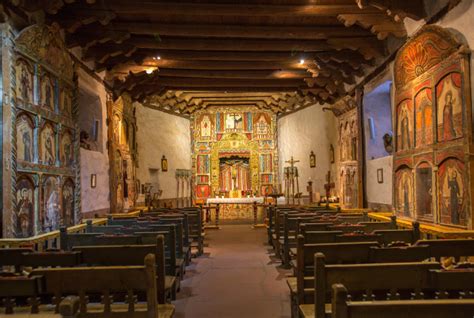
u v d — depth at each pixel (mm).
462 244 4059
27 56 6844
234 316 5148
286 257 7902
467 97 6164
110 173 11578
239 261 8711
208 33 9523
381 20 8289
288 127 19828
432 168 7238
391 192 9984
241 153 20688
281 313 5238
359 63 10695
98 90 11055
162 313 3531
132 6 8023
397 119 8836
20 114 6664
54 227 7777
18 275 3271
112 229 6488
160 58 11203
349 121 12961
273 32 9602
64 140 8508
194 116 20891
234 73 13078
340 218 7598
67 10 7973
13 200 6172
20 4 6594
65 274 2713
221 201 17453
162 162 18297
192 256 9273
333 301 1914
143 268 2719
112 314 2736
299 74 13055
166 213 10383
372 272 2637
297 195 16969
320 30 9648
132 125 14438
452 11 6625
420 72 7676
